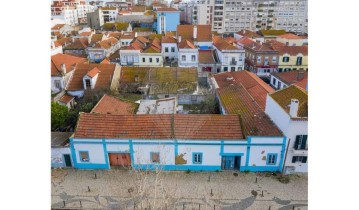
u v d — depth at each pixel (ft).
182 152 90.22
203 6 357.61
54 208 77.30
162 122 94.48
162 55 204.74
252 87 129.70
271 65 201.46
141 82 159.63
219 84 148.46
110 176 89.20
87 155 91.45
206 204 78.33
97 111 106.83
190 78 157.89
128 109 117.08
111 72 159.43
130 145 89.66
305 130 84.38
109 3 524.11
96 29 350.02
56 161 92.84
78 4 461.78
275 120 95.04
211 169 92.22
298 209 76.59
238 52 197.16
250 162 90.68
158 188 83.41
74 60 178.29
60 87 156.46
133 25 363.97
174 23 328.29
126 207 76.48
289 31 376.89
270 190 83.30
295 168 89.51
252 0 363.97
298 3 370.94
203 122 94.22
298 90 94.99
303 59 200.44
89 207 77.51
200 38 225.76
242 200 79.82
